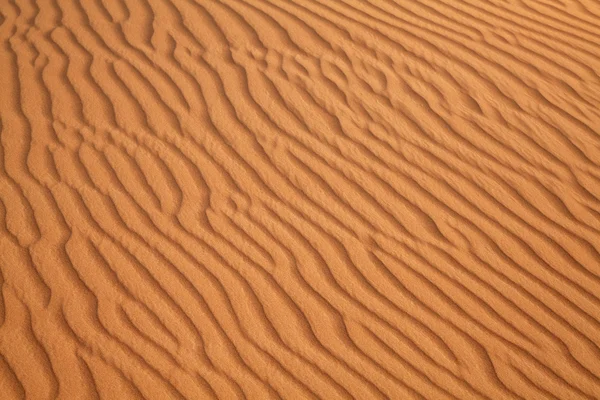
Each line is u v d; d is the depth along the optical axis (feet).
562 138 16.26
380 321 12.70
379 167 15.44
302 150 15.71
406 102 17.03
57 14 19.36
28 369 11.57
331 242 13.92
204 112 16.47
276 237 13.94
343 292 13.09
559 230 14.34
